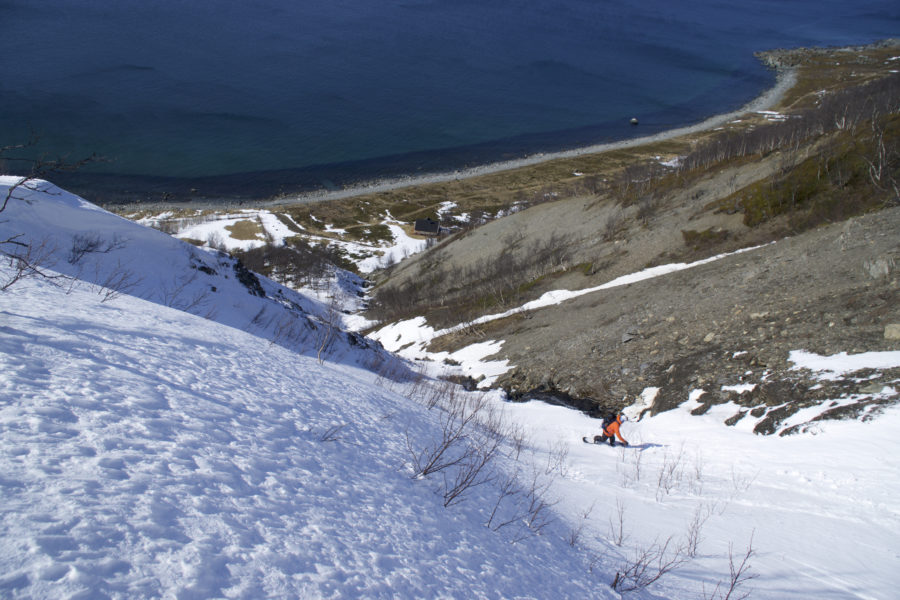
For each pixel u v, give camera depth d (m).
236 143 136.00
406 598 3.77
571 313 34.88
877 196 32.72
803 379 14.27
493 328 40.56
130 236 25.64
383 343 51.34
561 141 146.00
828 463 10.26
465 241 71.62
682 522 8.24
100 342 7.05
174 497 3.74
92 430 4.28
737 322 20.12
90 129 128.00
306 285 76.69
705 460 12.07
